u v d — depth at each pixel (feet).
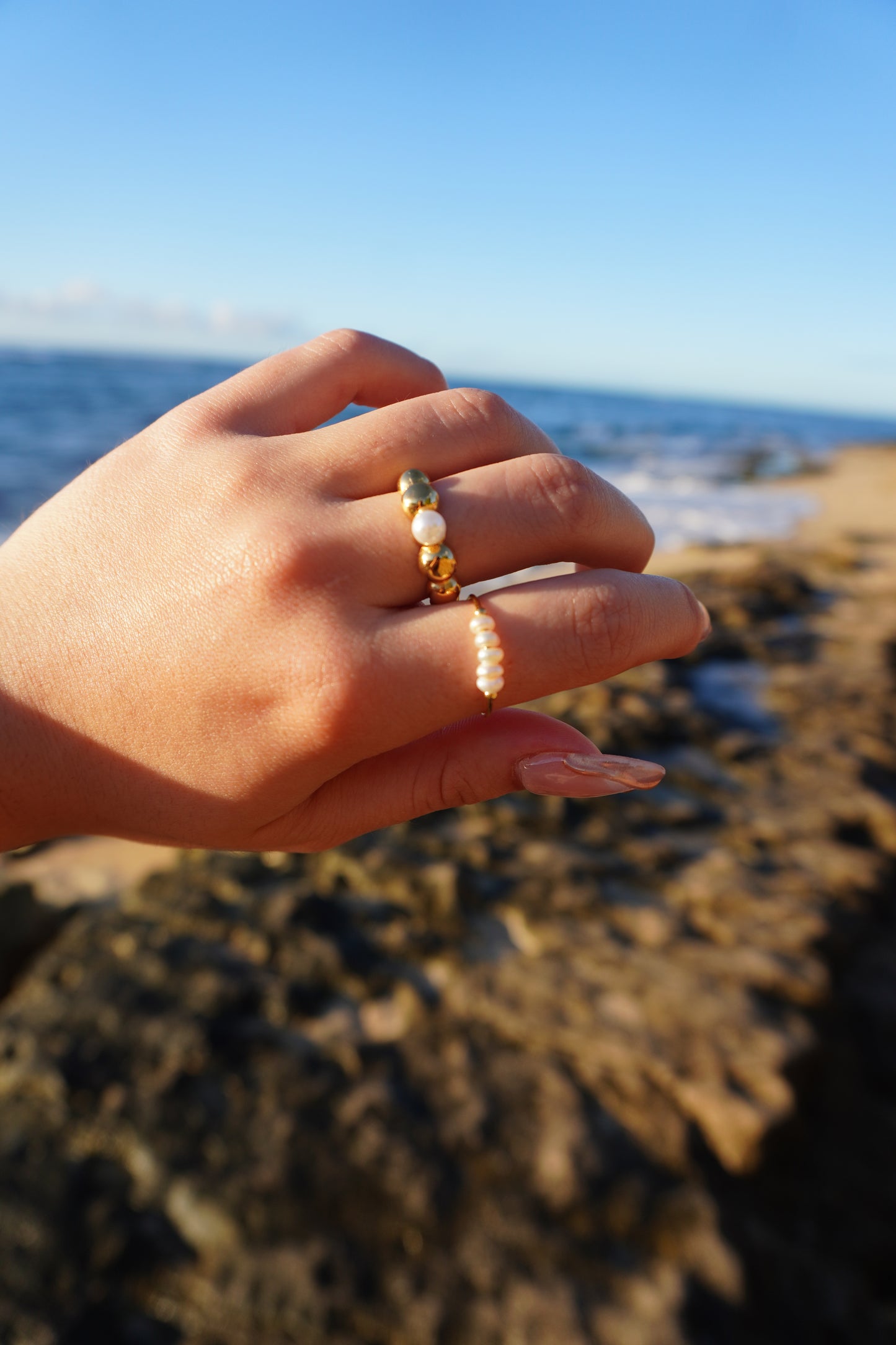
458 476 0.48
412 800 0.51
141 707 0.47
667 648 0.49
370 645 0.45
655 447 13.82
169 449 0.51
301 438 0.50
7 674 0.48
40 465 6.94
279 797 0.48
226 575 0.46
